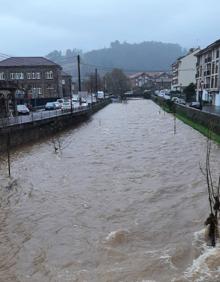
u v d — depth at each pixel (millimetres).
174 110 52500
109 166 19688
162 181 16297
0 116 31453
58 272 8836
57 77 80375
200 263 9000
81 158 22203
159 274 8602
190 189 14930
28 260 9445
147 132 34969
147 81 168875
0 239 10680
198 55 75062
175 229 11055
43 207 13258
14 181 16734
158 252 9617
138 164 20016
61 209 13016
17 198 14305
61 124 37094
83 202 13703
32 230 11273
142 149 24953
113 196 14320
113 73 130000
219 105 58469
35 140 29266
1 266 9188
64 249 9969
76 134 35000
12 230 11297
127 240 10383
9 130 24250
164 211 12547
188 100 74500
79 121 46062
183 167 18922
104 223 11672
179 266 8938
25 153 24031
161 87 153500
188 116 44250
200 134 31859
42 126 31141
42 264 9227
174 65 115375
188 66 101812
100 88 112312
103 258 9422
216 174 17031
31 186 15930
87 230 11164
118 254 9586
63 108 49844
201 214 12086
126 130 37188
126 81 139250
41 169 19234
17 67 79375
